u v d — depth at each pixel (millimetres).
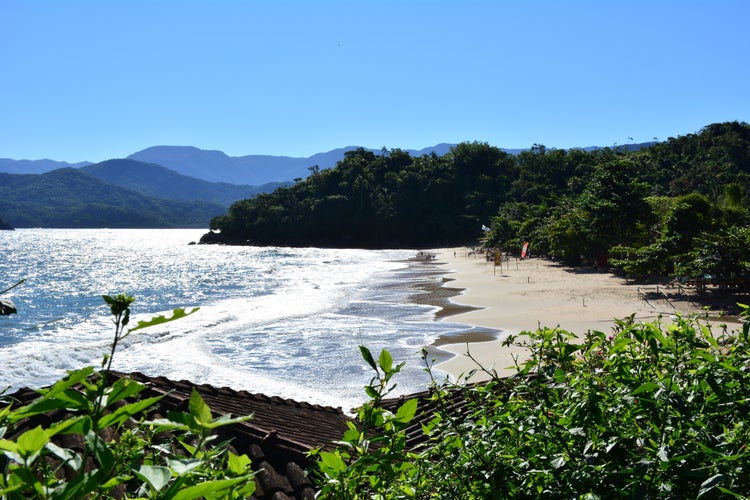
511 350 27547
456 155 163000
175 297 56781
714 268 38000
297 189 168500
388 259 107562
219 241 172750
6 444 927
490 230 113750
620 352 2730
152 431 1687
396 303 47406
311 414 8812
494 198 148625
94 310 51125
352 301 49312
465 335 33281
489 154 159250
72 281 76625
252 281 71438
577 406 2414
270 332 35406
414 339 32594
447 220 146125
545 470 2295
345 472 2041
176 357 29219
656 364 2650
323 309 44719
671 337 2812
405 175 155375
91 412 1085
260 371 26328
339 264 97250
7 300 1690
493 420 2674
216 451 1539
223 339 33500
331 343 31906
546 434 2459
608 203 60125
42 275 85625
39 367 27828
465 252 115625
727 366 2441
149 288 66000
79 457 1049
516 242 92312
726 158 140250
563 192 135750
